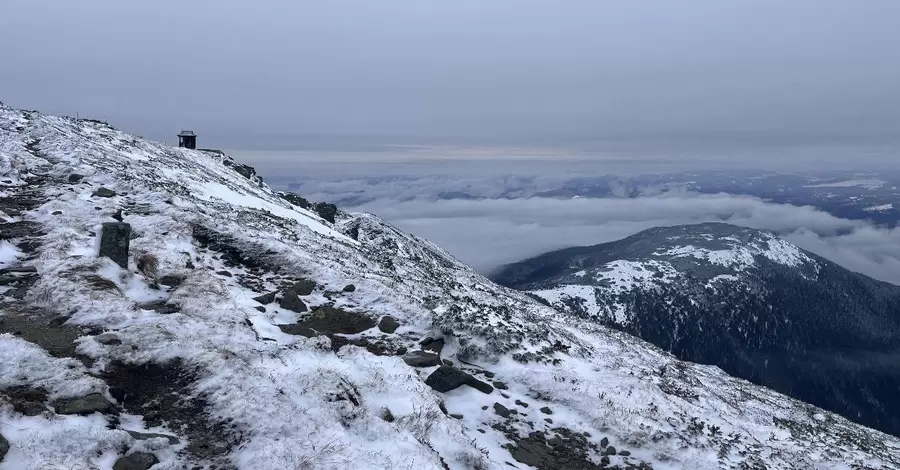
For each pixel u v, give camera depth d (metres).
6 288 14.38
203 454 9.05
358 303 19.73
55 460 7.95
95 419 9.34
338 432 9.96
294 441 9.31
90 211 21.23
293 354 13.24
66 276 14.65
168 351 11.69
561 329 29.86
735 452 16.06
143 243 19.39
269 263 21.62
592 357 21.19
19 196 22.55
